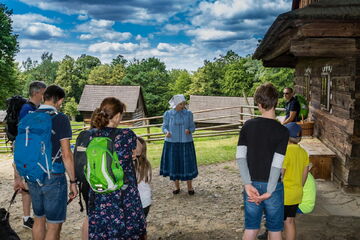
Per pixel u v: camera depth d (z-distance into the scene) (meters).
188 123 5.77
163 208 5.34
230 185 6.55
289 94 8.12
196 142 12.70
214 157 9.11
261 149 2.79
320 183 6.48
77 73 84.75
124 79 77.88
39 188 3.25
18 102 4.21
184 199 5.76
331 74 6.92
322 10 4.77
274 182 2.71
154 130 25.31
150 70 89.25
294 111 8.00
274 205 2.84
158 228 4.55
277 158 2.72
